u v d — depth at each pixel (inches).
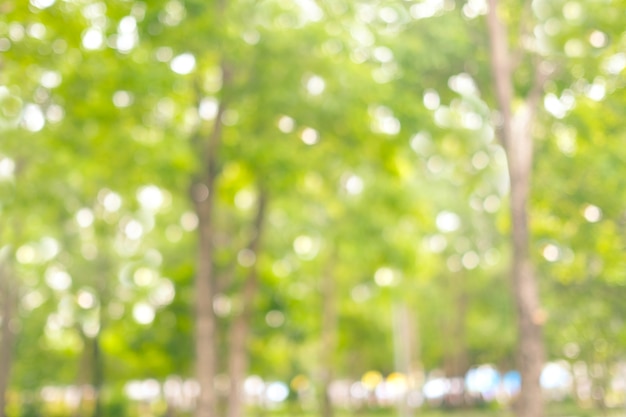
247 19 604.4
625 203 654.5
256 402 1418.6
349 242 850.1
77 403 1315.2
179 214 962.7
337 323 1352.1
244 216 916.0
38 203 669.9
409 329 1646.2
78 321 1122.7
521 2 588.4
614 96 575.5
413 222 853.8
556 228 701.3
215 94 645.9
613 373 807.1
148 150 627.5
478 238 1143.0
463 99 600.4
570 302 727.1
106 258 1071.6
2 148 621.0
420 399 1672.0
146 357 861.8
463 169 791.1
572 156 629.9
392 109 603.5
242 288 842.2
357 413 1847.9
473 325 1412.4
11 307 1050.1
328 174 718.5
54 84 557.9
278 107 625.3
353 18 602.5
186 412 1254.9
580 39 575.5
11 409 1304.1
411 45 578.9
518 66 584.4
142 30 525.7
